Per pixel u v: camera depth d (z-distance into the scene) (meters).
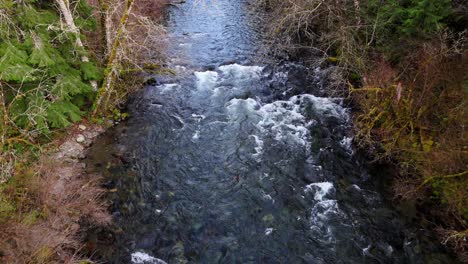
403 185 10.18
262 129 12.59
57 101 10.49
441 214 9.40
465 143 8.73
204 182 10.64
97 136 12.00
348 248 8.86
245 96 14.21
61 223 8.31
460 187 8.80
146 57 15.16
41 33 9.80
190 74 15.40
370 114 11.34
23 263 6.94
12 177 8.57
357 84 13.64
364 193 10.28
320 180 10.67
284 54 16.56
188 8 21.31
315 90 14.44
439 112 9.98
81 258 8.16
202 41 17.88
